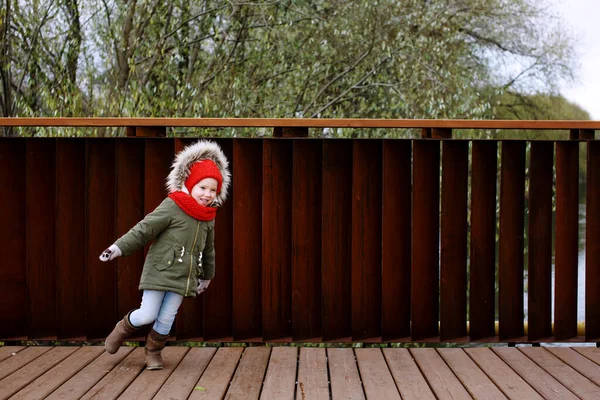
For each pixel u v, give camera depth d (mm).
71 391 2725
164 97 7590
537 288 3545
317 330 3531
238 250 3490
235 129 7762
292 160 3488
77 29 7895
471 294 3525
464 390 2764
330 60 8516
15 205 3537
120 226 3475
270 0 8188
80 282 3533
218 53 8289
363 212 3504
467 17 9672
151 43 7953
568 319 3568
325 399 2650
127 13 7910
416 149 3498
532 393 2725
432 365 3125
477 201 3521
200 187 2959
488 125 3289
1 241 3521
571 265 3568
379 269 3525
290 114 8164
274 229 3506
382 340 3504
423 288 3525
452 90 8078
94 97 7961
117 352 3314
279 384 2832
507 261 3533
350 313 3545
